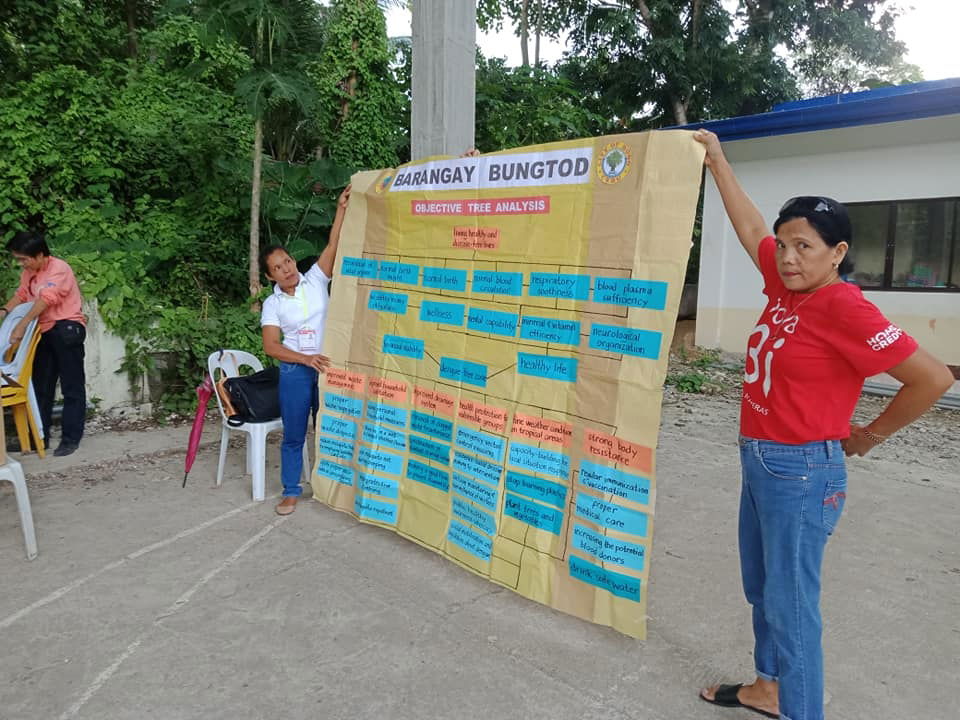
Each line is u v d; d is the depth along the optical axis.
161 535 3.64
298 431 3.97
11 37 8.37
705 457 5.24
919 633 2.79
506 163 3.02
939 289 7.81
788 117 8.15
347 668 2.52
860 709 2.33
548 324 2.87
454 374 3.30
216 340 6.09
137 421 5.77
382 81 11.02
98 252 6.16
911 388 1.76
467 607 2.96
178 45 10.52
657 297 2.48
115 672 2.47
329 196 8.63
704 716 2.29
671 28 15.61
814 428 1.87
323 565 3.32
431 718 2.26
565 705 2.34
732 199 2.30
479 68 11.82
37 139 6.78
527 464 2.96
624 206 2.59
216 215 7.55
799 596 1.94
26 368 4.74
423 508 3.48
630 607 2.60
